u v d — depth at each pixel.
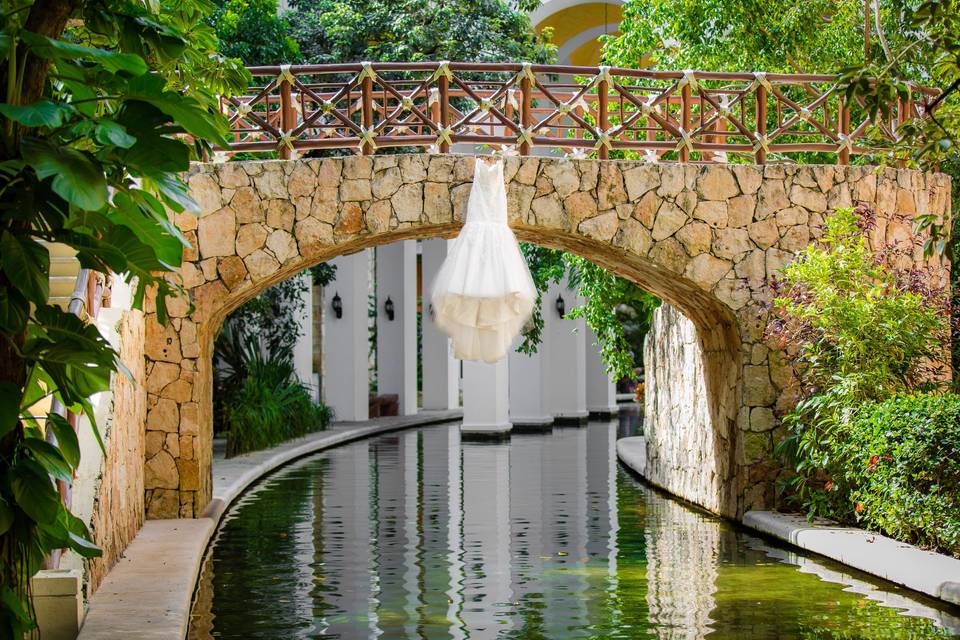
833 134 11.72
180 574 8.15
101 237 4.98
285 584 8.62
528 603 7.88
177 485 11.30
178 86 7.37
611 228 11.34
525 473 16.58
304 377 24.38
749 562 9.39
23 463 4.51
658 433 15.01
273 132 11.28
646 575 8.86
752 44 15.23
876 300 10.48
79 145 5.10
